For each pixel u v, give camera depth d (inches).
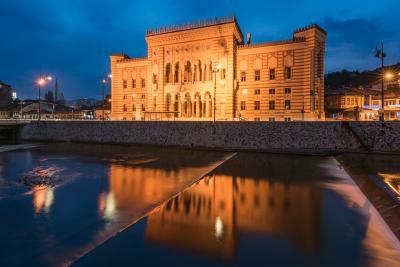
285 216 674.2
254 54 2527.1
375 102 3029.0
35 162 1471.5
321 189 928.9
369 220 648.4
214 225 613.9
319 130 1737.2
